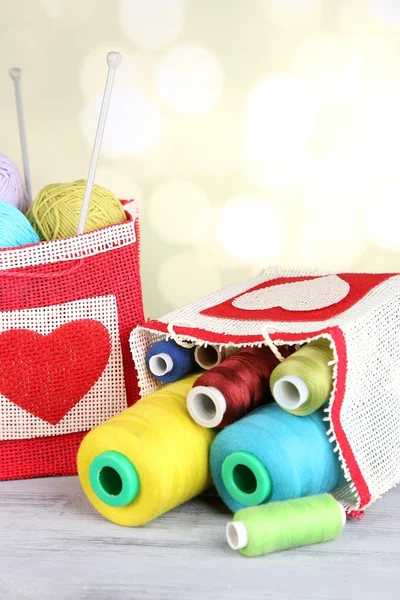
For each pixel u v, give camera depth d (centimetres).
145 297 191
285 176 181
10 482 130
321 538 105
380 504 119
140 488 108
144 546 106
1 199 141
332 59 174
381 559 102
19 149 186
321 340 115
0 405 127
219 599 94
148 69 180
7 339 125
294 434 107
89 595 95
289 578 98
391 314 121
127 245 131
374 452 113
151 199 186
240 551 103
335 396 107
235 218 185
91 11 178
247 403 113
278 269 154
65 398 128
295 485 105
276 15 173
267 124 179
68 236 136
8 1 180
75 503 121
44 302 126
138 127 183
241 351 121
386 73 173
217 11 175
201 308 133
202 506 119
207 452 114
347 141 177
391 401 119
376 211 180
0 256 123
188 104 180
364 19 171
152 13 177
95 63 180
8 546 106
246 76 177
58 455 131
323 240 183
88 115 183
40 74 182
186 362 124
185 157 183
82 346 128
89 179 131
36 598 94
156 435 109
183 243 188
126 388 132
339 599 93
